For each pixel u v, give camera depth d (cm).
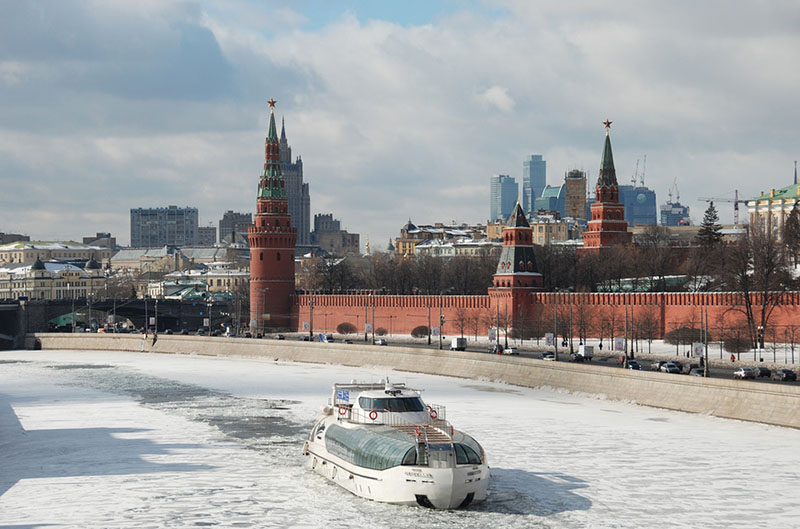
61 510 6844
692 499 7056
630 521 6531
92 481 7762
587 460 8362
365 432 7325
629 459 8381
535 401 12144
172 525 6462
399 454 6806
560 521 6519
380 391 7769
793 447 8769
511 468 8075
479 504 6938
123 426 10612
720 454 8531
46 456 8875
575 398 12450
